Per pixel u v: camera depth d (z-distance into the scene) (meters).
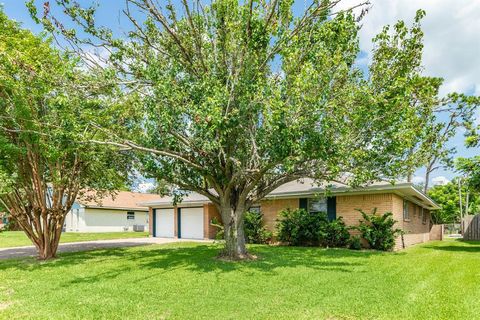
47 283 8.00
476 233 22.88
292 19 9.35
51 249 12.52
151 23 10.45
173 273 8.79
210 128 8.07
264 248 14.59
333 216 16.25
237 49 9.69
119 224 35.12
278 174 10.66
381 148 9.41
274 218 18.17
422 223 23.61
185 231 23.84
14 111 10.21
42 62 9.27
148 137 9.73
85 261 11.43
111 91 9.88
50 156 9.70
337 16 8.77
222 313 5.54
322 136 8.24
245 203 11.28
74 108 9.01
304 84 7.92
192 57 10.68
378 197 15.08
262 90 8.38
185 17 10.21
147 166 10.51
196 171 11.15
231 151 10.06
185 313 5.57
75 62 9.20
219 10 9.45
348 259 11.11
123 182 14.29
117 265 10.38
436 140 11.61
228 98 8.65
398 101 8.27
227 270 9.07
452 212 33.34
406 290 6.83
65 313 5.70
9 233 27.83
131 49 10.26
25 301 6.46
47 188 13.47
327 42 8.79
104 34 9.82
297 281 7.71
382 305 5.82
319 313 5.47
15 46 9.34
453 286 7.15
